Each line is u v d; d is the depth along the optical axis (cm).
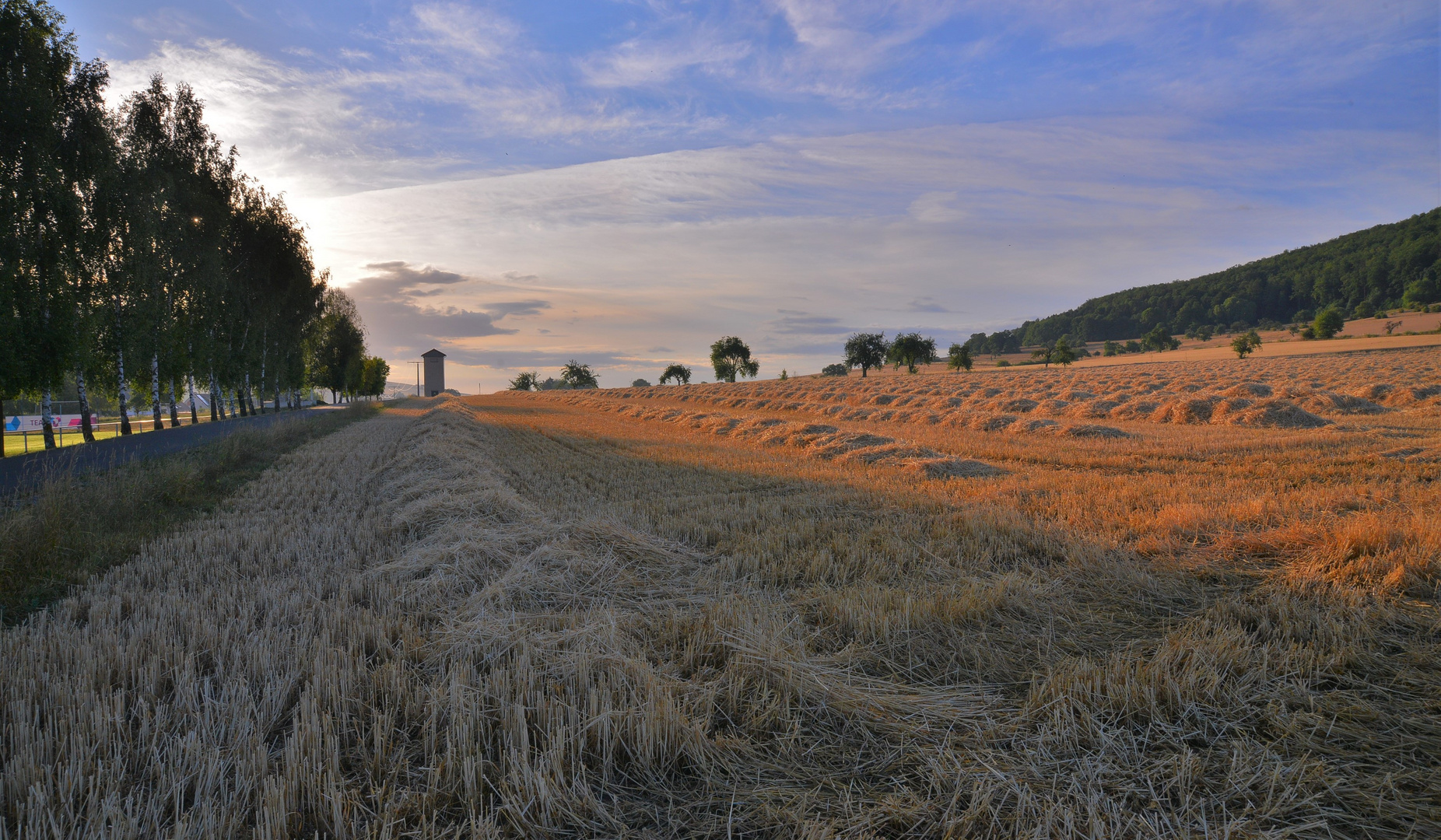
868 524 834
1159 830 277
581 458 1658
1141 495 975
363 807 283
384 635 462
